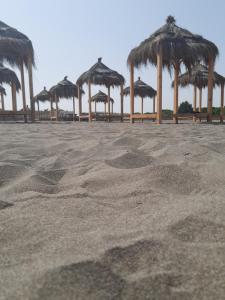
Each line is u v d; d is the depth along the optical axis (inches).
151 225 42.8
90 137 161.8
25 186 63.5
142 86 755.4
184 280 29.6
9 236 40.4
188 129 248.1
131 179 67.6
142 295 27.5
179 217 44.5
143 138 144.1
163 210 48.8
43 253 35.3
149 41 419.8
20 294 27.2
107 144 124.1
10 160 89.4
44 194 58.7
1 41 454.9
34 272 30.6
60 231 41.6
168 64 471.5
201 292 28.0
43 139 152.9
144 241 36.7
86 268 30.8
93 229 42.3
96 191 61.7
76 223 44.6
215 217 44.3
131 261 32.8
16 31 486.0
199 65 611.2
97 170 77.9
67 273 29.8
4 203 52.7
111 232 40.6
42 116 898.7
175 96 456.4
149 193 58.7
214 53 437.1
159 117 406.9
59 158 95.9
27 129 254.4
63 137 164.2
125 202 54.3
